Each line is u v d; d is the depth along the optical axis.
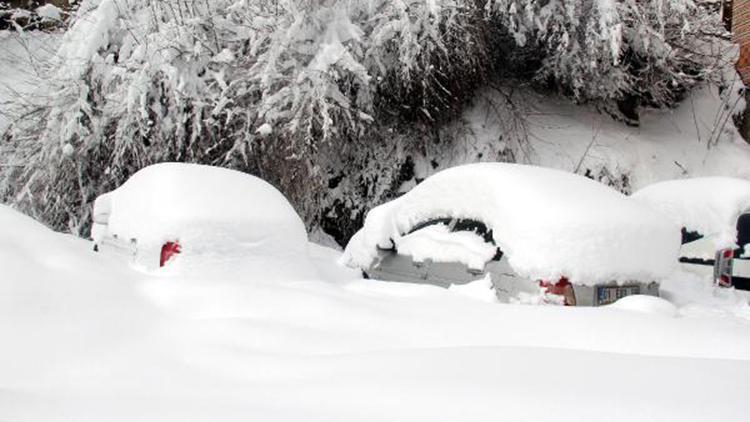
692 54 12.35
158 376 2.99
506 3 10.75
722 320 4.28
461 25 10.46
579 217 4.68
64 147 10.05
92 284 3.93
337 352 3.26
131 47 10.54
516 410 2.29
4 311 3.46
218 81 10.01
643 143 11.65
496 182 5.29
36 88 11.25
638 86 11.94
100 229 5.79
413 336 3.49
